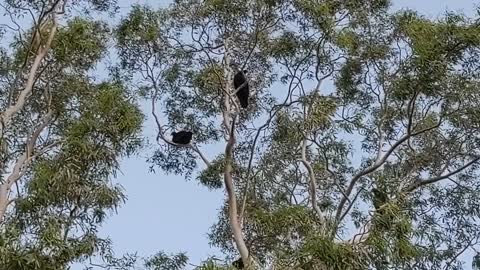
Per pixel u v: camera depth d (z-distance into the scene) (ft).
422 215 54.29
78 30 49.37
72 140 44.06
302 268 39.01
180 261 51.88
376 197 45.34
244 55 52.44
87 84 50.72
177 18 51.93
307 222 47.47
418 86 45.57
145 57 51.83
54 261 39.42
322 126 53.06
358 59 52.44
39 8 49.01
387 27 51.72
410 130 48.55
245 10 50.47
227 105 52.29
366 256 39.09
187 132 53.06
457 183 55.16
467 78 46.16
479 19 44.14
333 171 55.72
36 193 42.19
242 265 45.65
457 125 51.03
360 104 53.93
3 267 37.88
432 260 51.03
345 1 51.11
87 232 43.34
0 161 45.62
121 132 45.42
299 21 50.16
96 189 43.80
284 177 55.62
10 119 48.14
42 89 50.34
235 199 49.88
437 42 44.09
